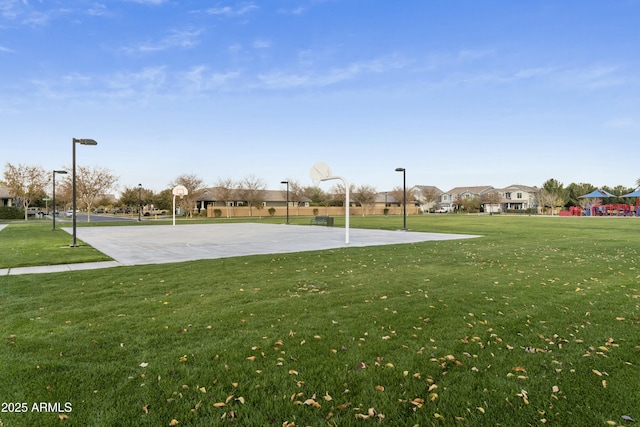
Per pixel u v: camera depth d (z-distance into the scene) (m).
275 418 2.90
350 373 3.62
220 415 2.94
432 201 92.69
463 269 9.25
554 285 7.38
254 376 3.55
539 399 3.15
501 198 84.50
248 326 4.95
